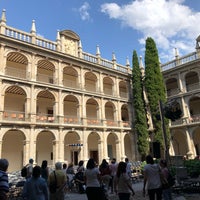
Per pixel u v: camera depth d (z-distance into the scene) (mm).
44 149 33250
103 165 15391
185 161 20047
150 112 39781
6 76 26812
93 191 8359
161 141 35125
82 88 34750
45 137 33781
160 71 39281
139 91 40406
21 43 28719
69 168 18578
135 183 22000
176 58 41250
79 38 36125
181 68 39938
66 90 32500
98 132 35312
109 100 38562
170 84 45625
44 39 31656
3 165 5215
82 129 33219
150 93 37781
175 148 43531
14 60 30984
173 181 10359
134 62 42094
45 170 10984
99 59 38344
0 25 27516
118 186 8234
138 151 38688
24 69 32594
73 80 38531
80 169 17469
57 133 30141
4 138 29828
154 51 39688
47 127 29234
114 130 37719
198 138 40750
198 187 14383
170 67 42000
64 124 30844
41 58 30891
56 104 31062
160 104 11102
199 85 37906
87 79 40594
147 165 8750
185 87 39250
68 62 33844
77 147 34875
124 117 46500
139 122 38938
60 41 33594
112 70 39812
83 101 34406
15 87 28219
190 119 37250
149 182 8523
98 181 8594
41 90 29906
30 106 28266
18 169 30109
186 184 14055
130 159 42906
